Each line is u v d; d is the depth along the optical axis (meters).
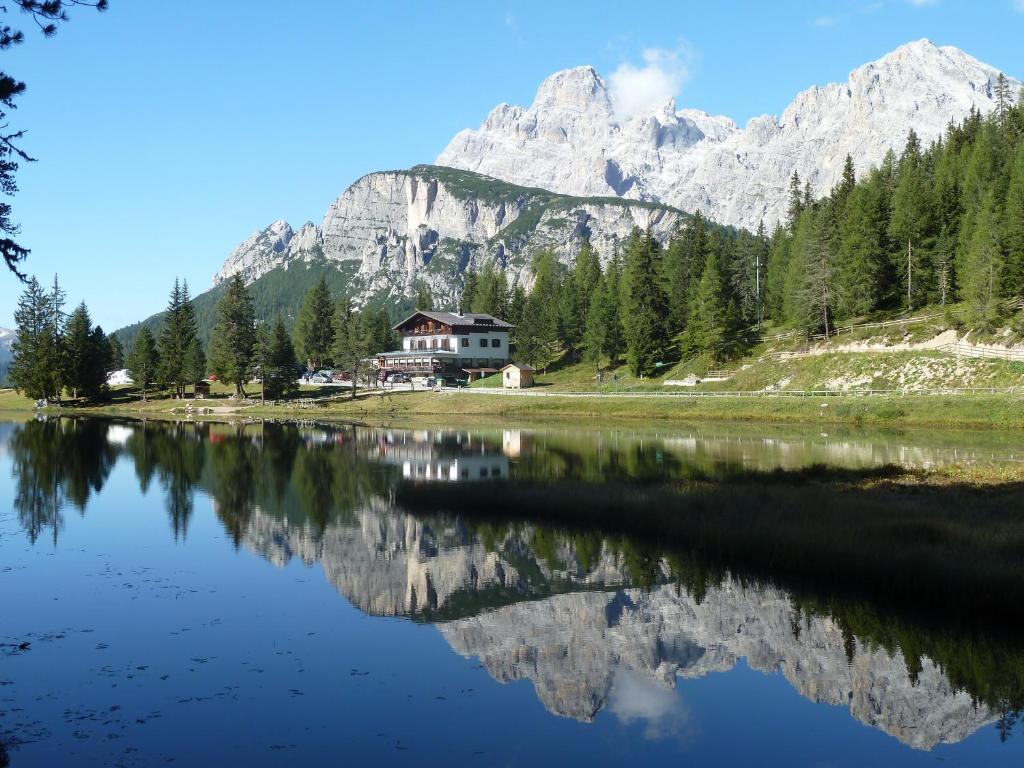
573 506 35.91
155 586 26.12
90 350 144.75
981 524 28.47
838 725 16.97
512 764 14.86
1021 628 21.78
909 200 119.50
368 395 133.62
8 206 20.06
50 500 42.69
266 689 17.94
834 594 24.83
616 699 18.02
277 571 28.09
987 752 15.86
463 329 159.50
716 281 124.88
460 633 21.97
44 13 18.86
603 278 175.88
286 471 53.28
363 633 21.81
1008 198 104.44
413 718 16.70
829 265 117.00
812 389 101.50
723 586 26.09
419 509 38.78
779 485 39.91
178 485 47.59
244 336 138.75
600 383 134.75
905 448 60.19
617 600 24.84
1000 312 96.62
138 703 17.03
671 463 53.12
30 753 14.69
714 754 15.63
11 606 23.86
